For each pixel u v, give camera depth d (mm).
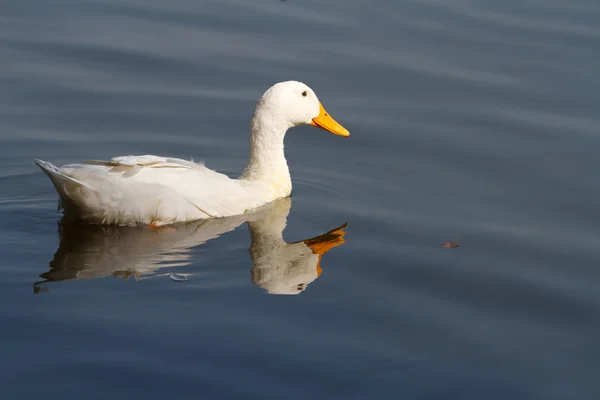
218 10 20672
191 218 12562
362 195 14031
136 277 10750
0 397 8352
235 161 15211
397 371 9133
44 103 16609
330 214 13219
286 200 13750
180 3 21016
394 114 16828
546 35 19688
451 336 9852
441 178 14586
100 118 16266
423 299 10664
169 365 8945
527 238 12469
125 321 9703
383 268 11406
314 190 14195
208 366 8984
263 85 17547
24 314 9750
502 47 19219
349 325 9953
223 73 17984
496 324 10195
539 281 11234
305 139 16312
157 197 12086
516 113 16766
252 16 20453
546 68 18328
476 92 17531
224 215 12922
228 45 19047
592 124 16328
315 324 9922
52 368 8797
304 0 21453
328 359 9242
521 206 13562
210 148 15570
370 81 17922
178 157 15188
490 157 15258
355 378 8961
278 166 13883
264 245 11961
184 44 19016
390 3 21391
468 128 16328
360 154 15547
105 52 18500
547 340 9898
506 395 8875
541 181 14398
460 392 8875
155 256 11406
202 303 10195
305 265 11398
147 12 20453
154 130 16016
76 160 14805
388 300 10578
